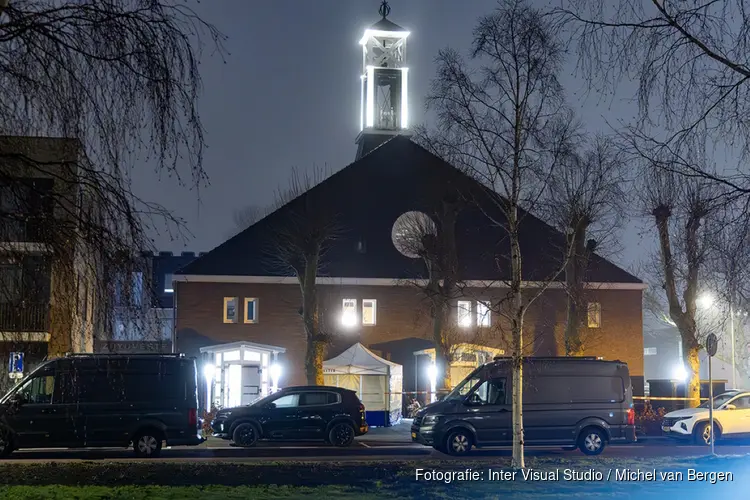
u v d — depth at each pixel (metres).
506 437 24.50
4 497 13.21
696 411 29.23
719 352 49.50
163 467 19.20
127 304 10.16
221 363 39.09
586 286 38.22
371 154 46.47
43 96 9.16
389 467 19.28
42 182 9.28
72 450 26.41
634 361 45.34
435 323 37.47
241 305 42.62
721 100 10.23
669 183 11.14
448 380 37.00
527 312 44.22
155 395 24.02
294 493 14.23
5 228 9.23
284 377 42.38
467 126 18.98
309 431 27.81
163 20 9.31
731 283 10.93
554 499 13.99
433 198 40.22
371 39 52.28
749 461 20.12
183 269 42.59
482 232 45.66
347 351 39.91
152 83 9.27
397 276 44.19
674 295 35.62
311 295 37.56
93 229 9.34
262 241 43.66
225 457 24.22
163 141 9.41
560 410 24.66
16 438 23.23
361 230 45.00
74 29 9.15
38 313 10.16
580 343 36.84
